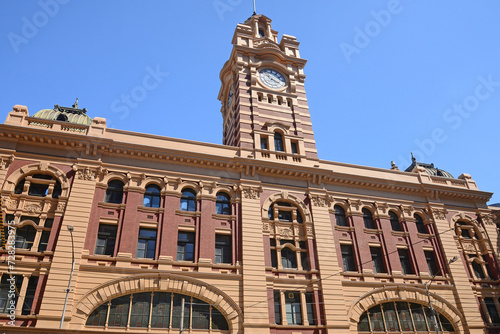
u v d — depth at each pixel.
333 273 32.28
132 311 26.95
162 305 27.73
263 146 38.91
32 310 25.03
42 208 28.92
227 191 34.12
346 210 36.97
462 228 40.53
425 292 34.22
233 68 45.97
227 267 30.28
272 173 36.16
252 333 27.61
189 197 33.12
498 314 36.03
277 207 34.56
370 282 33.16
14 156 30.05
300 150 39.12
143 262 28.67
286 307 30.36
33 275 26.25
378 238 36.53
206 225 31.62
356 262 34.38
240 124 39.06
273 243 33.12
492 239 40.25
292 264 32.81
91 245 28.39
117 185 31.94
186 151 33.81
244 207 33.22
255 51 45.56
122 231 29.38
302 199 35.78
